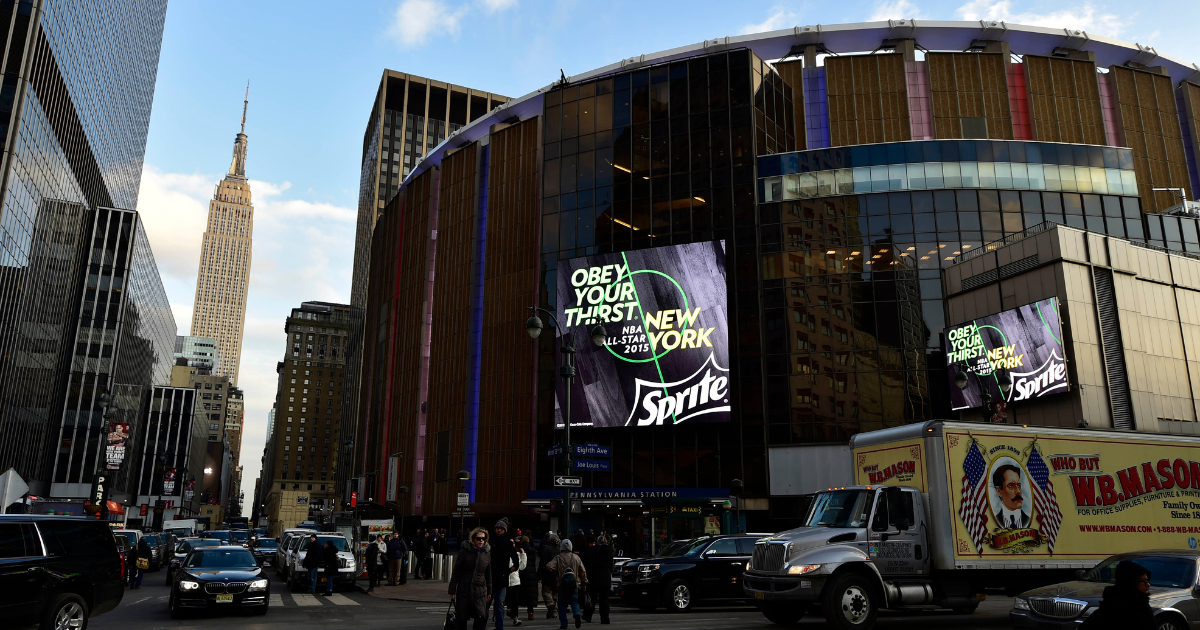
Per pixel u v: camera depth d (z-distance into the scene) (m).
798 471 41.78
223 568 19.09
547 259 50.19
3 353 74.44
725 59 49.19
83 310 100.12
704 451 43.19
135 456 125.06
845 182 45.97
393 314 71.25
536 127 59.03
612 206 49.25
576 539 20.22
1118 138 54.94
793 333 43.91
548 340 48.41
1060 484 15.46
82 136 93.75
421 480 60.72
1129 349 35.97
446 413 59.19
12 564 12.30
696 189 47.66
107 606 13.90
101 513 36.16
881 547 14.39
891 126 53.91
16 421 79.62
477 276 60.44
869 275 44.06
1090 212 45.31
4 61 73.75
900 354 42.56
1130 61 58.88
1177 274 39.22
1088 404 34.19
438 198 68.19
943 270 43.66
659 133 49.50
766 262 45.31
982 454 15.12
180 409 144.50
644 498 34.94
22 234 77.06
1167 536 15.94
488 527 53.81
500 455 54.03
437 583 29.67
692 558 20.00
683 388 43.56
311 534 28.59
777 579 14.09
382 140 146.00
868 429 41.69
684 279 45.00
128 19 112.06
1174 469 16.41
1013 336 37.97
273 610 20.11
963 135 53.66
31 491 86.88
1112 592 7.24
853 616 13.88
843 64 55.38
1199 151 56.53
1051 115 54.41
